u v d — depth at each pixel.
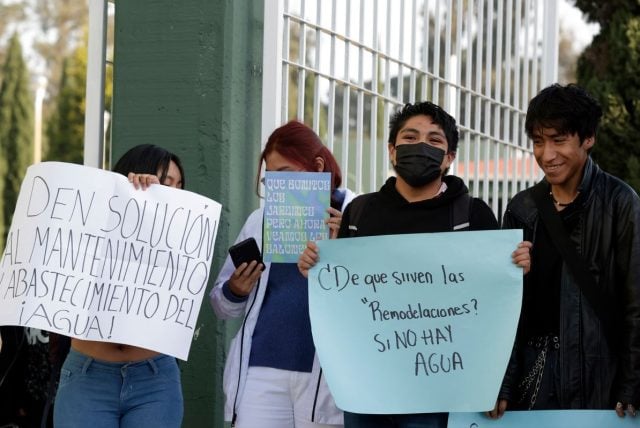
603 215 4.68
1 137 32.12
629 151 11.38
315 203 5.25
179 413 5.02
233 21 6.25
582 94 4.66
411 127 4.85
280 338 5.34
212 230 5.09
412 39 7.36
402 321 4.77
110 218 4.93
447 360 4.72
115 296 4.89
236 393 5.38
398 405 4.73
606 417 4.64
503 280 4.70
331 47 6.63
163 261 4.98
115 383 4.87
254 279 5.32
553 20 9.39
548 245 4.77
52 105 38.91
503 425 4.75
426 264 4.76
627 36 11.39
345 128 6.70
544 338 4.77
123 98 6.36
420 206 4.88
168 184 5.16
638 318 4.58
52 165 4.90
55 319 4.81
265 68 6.38
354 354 4.80
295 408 5.34
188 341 5.00
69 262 4.86
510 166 9.17
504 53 8.90
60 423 4.86
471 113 8.53
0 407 5.63
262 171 6.41
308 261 4.86
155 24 6.32
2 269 4.92
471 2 8.02
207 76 6.21
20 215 4.92
